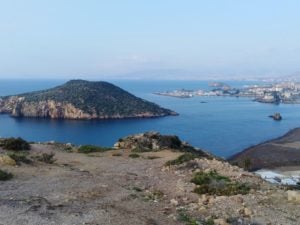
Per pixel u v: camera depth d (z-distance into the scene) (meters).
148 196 18.88
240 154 106.69
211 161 29.05
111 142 119.25
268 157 99.38
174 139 44.72
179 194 19.95
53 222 13.21
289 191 20.75
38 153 32.81
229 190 20.62
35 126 156.75
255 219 16.11
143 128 156.88
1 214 13.79
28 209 14.57
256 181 23.67
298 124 178.38
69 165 28.06
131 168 27.95
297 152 105.94
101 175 23.88
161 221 14.52
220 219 15.28
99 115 191.50
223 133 147.25
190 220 15.02
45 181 20.72
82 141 120.31
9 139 34.81
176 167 27.52
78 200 16.77
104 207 15.68
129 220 14.12
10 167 23.69
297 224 15.81
